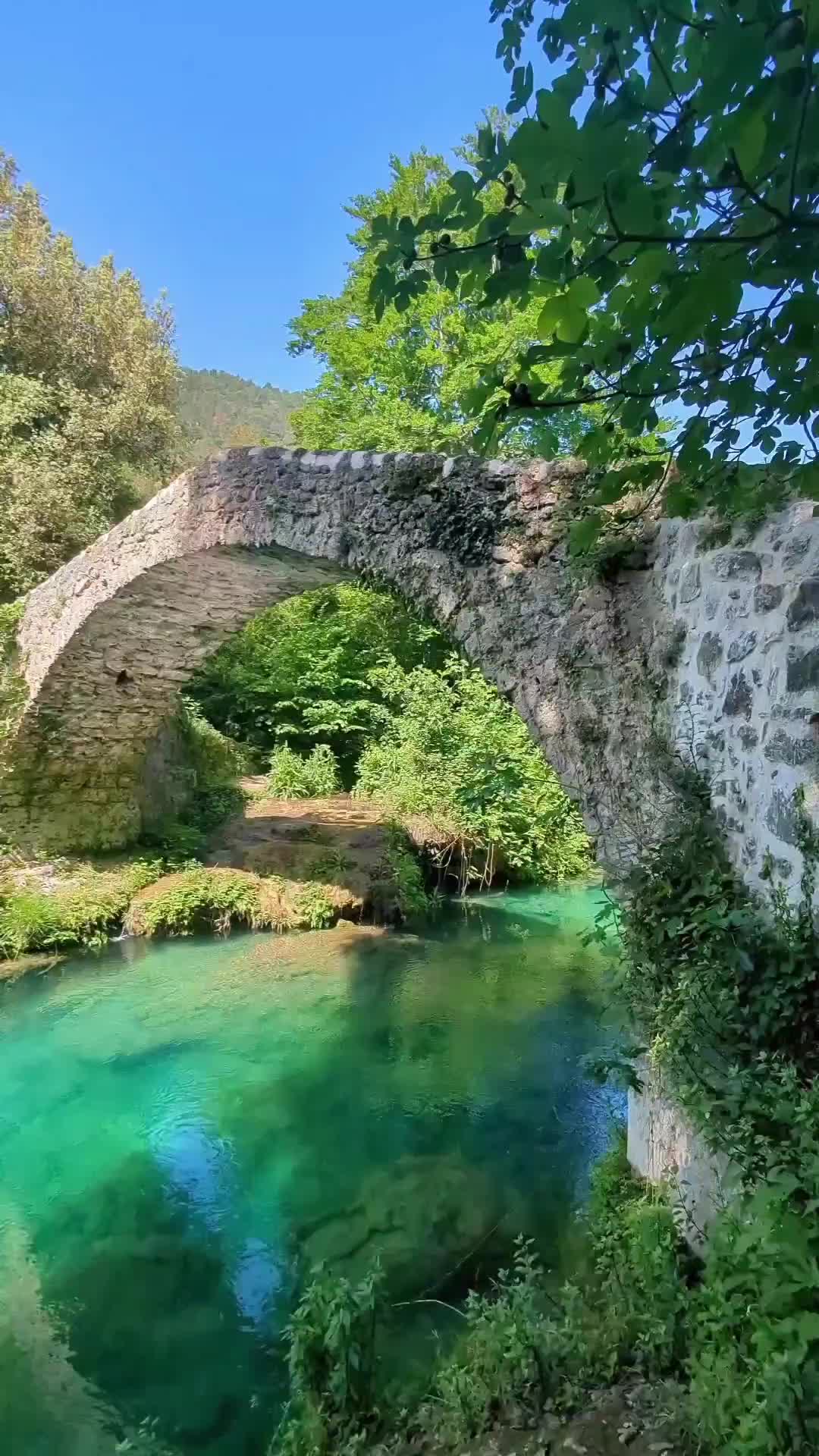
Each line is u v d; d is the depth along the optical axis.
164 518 5.95
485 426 1.64
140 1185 4.23
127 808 9.26
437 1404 2.57
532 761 10.08
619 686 3.75
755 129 0.95
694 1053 2.79
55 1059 5.57
